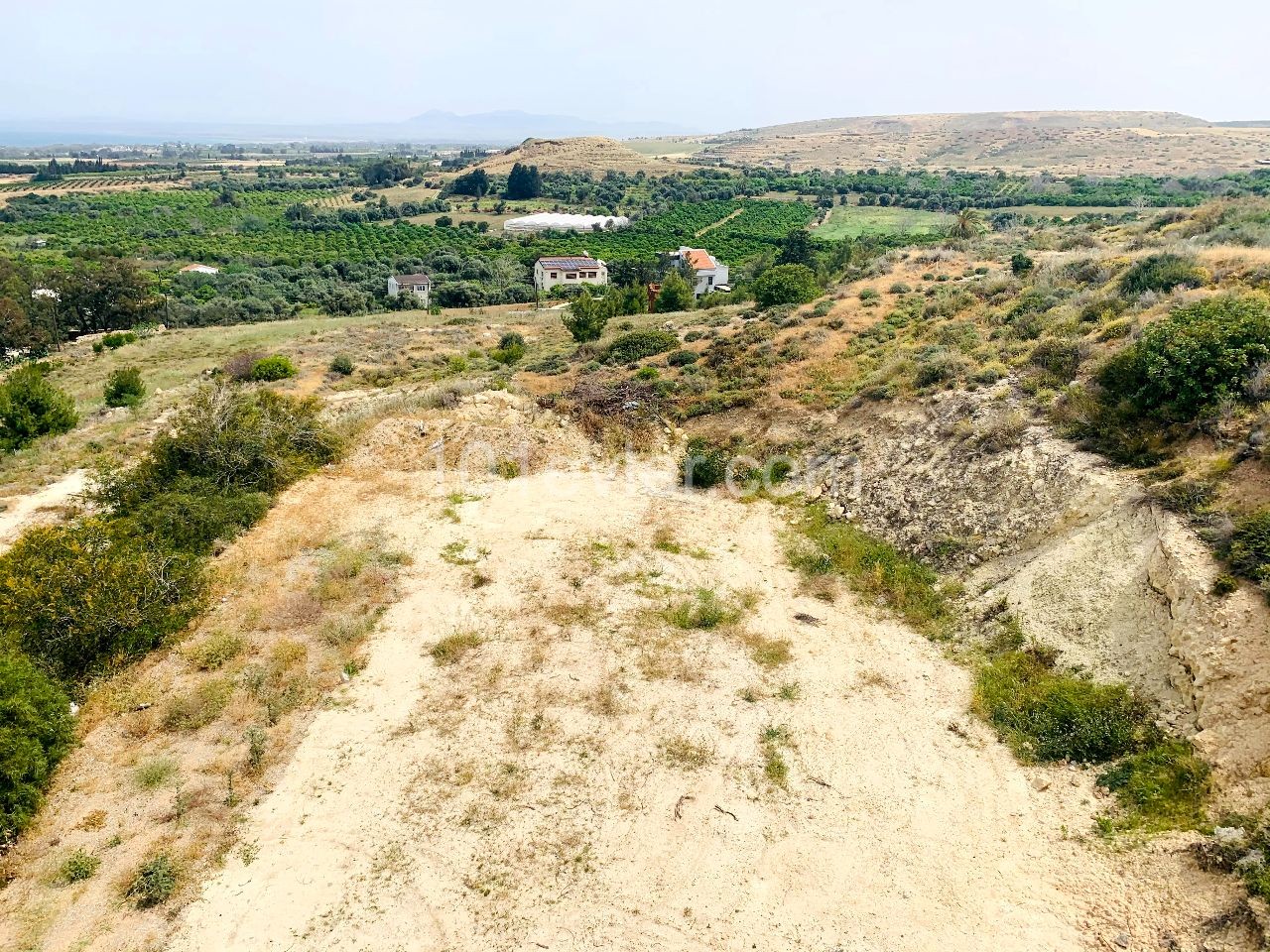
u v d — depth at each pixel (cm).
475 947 790
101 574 1288
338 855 910
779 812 951
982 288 2633
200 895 858
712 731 1098
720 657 1274
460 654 1300
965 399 1773
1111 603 1116
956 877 841
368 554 1634
